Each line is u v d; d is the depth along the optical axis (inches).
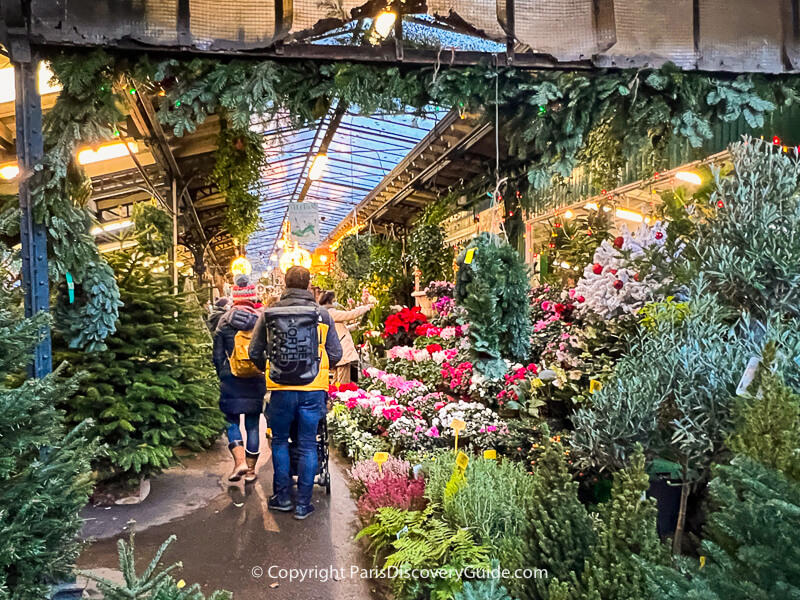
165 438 141.2
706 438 71.6
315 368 127.1
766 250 80.1
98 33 84.8
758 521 44.9
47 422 71.8
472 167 259.8
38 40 84.4
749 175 87.9
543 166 105.3
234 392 150.9
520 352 117.0
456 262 119.7
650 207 184.4
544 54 96.8
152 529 122.9
